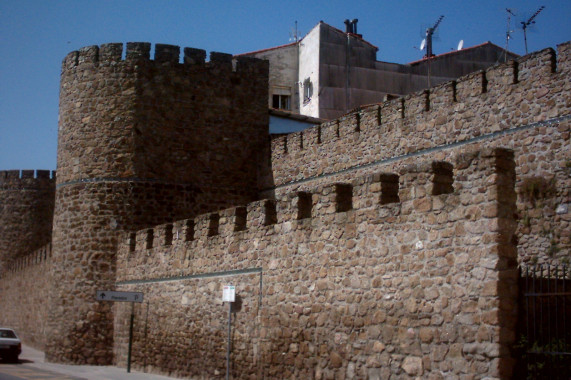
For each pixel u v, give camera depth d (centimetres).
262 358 1992
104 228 2992
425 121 2341
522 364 1317
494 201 1348
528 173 1978
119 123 3062
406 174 1552
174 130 3117
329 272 1758
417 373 1470
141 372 2631
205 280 2323
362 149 2605
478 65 4678
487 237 1352
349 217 1709
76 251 3014
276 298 1956
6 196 5872
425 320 1466
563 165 1888
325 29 4509
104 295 2461
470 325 1364
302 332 1838
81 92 3133
